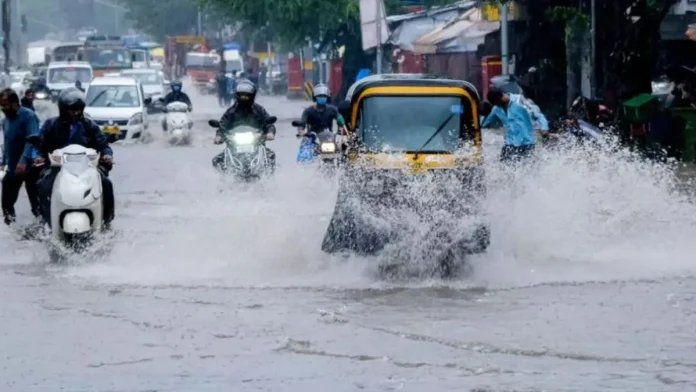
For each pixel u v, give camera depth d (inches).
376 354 476.7
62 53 3545.8
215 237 791.1
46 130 744.3
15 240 816.3
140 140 1905.8
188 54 4660.4
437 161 657.6
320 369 454.0
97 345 498.0
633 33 1397.6
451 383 429.7
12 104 853.2
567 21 1514.5
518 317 546.0
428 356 472.4
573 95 1552.7
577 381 430.9
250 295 606.9
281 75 4517.7
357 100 683.4
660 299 586.6
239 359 471.2
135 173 1354.6
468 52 2187.5
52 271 687.7
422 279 647.1
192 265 697.0
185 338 509.4
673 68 1353.3
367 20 1893.5
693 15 1569.9
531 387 422.0
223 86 3481.8
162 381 437.4
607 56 1421.0
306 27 2797.7
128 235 813.2
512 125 926.4
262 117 1034.7
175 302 589.3
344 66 2869.1
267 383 432.8
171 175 1323.8
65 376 446.6
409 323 534.6
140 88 1967.3
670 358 465.4
